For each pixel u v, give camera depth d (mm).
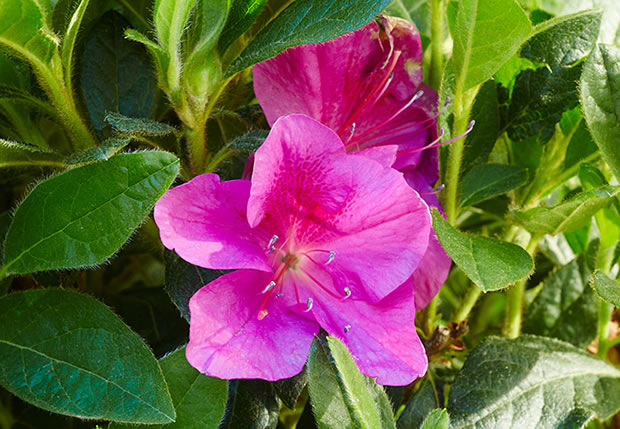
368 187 235
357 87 271
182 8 226
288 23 246
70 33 241
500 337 299
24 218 225
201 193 226
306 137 228
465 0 243
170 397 220
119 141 220
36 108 273
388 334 240
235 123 296
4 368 225
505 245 256
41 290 233
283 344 231
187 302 249
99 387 222
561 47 298
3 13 219
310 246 249
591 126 271
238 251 228
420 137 284
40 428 280
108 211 218
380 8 234
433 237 270
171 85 243
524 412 281
